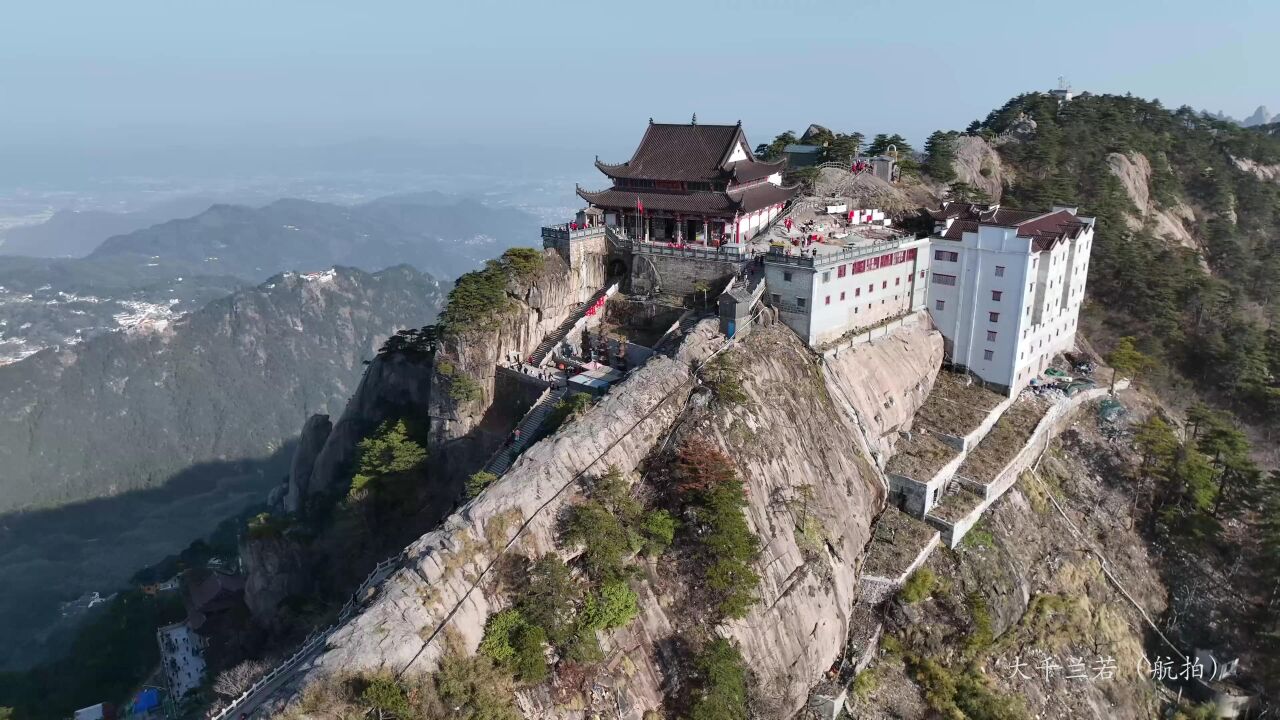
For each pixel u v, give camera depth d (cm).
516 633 5997
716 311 9450
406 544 8850
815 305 9112
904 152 16525
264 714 5231
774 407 8206
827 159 15712
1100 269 14588
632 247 10619
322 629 7625
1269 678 8806
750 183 11219
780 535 7488
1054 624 8494
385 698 5109
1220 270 17888
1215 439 10406
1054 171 17912
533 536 6500
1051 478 10188
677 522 7050
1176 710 8575
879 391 9494
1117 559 9625
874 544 8394
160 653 11506
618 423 7450
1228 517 10250
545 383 8856
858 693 7375
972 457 9531
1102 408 11162
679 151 11300
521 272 9838
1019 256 9906
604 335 10031
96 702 11088
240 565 11981
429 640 5691
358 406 12106
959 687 7588
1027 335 10588
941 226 10700
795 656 7106
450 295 9500
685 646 6588
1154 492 10250
